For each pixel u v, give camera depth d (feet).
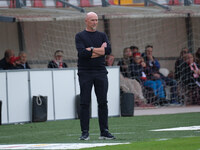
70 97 116.57
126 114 117.91
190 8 142.51
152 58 146.10
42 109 111.75
